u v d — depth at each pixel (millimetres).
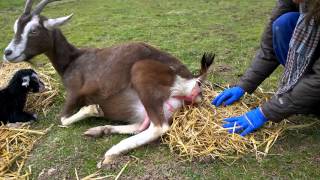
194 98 1899
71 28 3717
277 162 1711
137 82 1834
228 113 1933
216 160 1718
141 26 3699
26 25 1982
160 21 3877
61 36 2066
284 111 1716
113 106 1961
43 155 1809
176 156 1739
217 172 1661
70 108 2041
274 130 1873
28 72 2074
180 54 2908
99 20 3994
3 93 2018
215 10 4324
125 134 1913
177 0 4945
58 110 2184
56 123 2064
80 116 2008
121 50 1943
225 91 2021
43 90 2230
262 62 1976
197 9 4395
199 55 2891
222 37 3301
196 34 3402
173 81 1869
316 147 1797
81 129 1982
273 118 1753
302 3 1661
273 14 1965
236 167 1688
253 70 1993
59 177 1690
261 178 1630
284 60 1943
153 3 4797
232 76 2510
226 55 2875
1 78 2547
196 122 1843
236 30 3504
